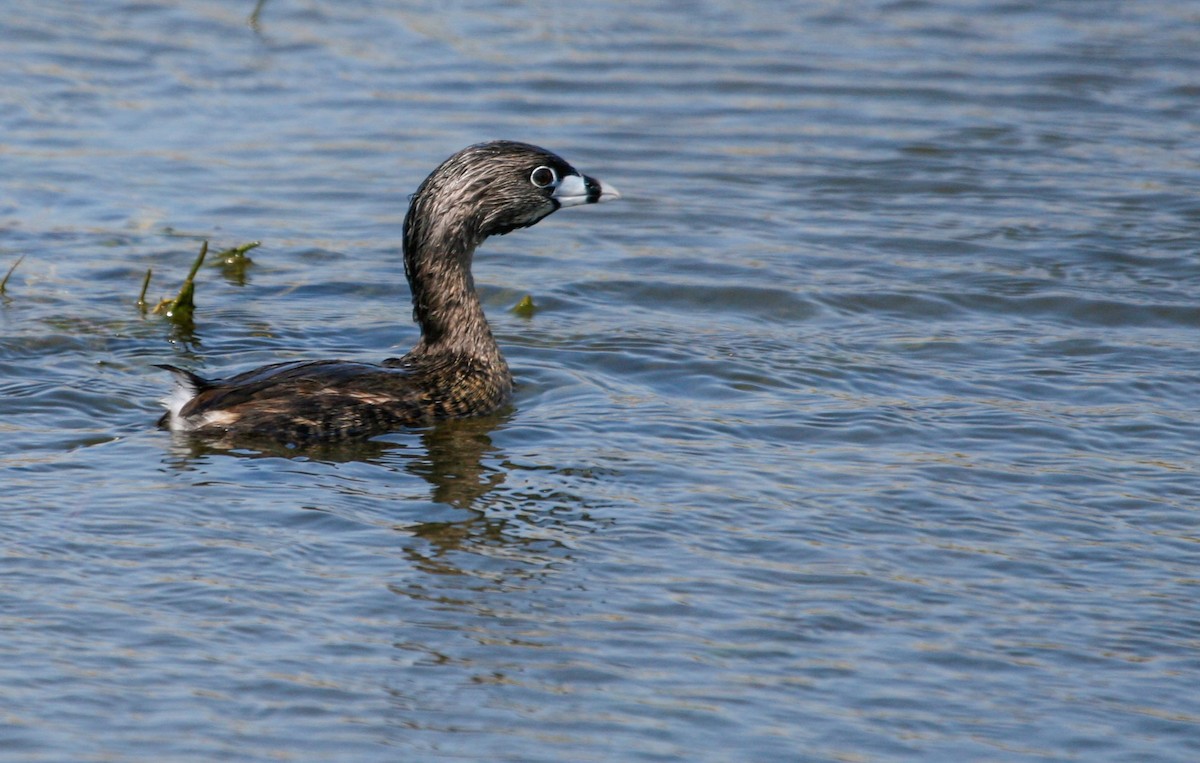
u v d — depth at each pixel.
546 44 26.39
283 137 22.12
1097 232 19.11
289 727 8.50
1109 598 10.24
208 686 8.85
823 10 28.50
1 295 16.25
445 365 13.55
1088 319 16.58
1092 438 13.12
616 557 10.61
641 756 8.35
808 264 18.02
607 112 23.53
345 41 26.09
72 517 10.84
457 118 23.06
